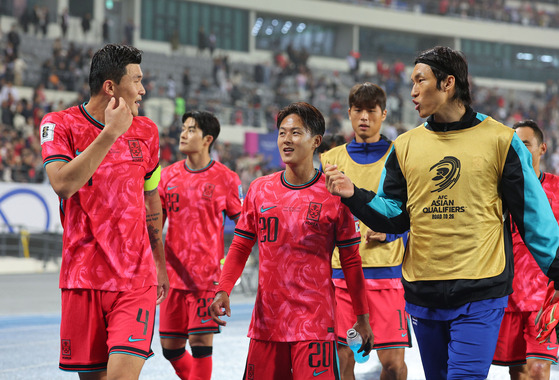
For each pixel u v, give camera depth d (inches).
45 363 546.0
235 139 2134.6
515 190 259.1
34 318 791.1
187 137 425.1
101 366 277.0
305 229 281.0
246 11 2819.9
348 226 284.8
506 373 511.5
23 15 2185.0
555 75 3398.1
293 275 280.8
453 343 263.1
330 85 2566.4
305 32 3063.5
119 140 280.4
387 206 273.6
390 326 390.9
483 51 3314.5
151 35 2615.7
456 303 261.6
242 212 300.4
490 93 2785.4
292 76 2586.1
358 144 417.1
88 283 271.9
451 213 263.4
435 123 271.9
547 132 2714.1
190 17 2696.9
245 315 844.6
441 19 3189.0
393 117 2452.0
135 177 282.8
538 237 258.5
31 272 1285.7
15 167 1384.1
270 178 294.5
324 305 281.1
